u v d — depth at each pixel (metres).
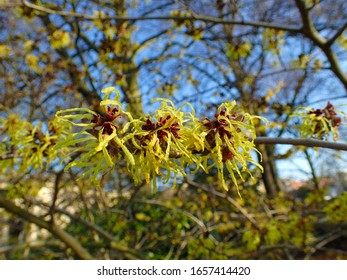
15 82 3.38
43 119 3.52
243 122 1.14
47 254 4.87
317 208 3.87
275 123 3.58
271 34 3.55
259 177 4.24
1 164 1.99
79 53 3.60
